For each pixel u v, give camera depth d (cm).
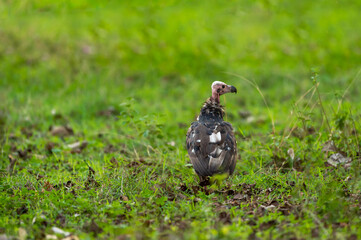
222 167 986
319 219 837
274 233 791
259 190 1023
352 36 2548
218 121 1065
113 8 3062
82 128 1584
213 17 2877
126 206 942
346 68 2158
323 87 1881
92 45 2395
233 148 1021
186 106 1792
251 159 1219
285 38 2508
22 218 878
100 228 840
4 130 1513
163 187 1029
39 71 2133
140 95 1925
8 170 1184
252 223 845
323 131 1298
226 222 848
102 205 922
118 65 2231
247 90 1953
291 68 2164
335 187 931
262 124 1538
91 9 2997
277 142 1181
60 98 1880
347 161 1116
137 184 1042
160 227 829
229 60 2277
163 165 1126
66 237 801
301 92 1883
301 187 977
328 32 2598
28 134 1509
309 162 995
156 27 2658
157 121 1314
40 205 946
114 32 2559
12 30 2483
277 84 2000
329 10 3041
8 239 787
